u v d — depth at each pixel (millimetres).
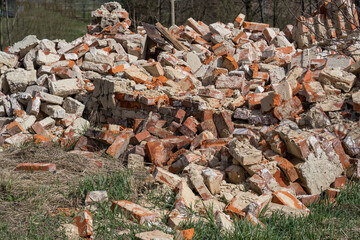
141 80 8555
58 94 8430
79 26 25844
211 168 5781
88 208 4684
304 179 5301
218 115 6871
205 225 4426
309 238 4203
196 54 9891
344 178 5574
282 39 10391
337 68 7812
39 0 24953
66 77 8883
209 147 6230
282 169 5395
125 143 6402
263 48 10453
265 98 6785
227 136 6738
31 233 4125
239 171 5430
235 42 10867
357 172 5609
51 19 24016
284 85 6707
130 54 10188
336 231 4336
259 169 5258
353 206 4883
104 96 8117
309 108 6895
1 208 4578
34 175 5410
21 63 9586
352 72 7426
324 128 6000
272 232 4199
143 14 22297
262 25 11281
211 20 23250
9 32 21172
